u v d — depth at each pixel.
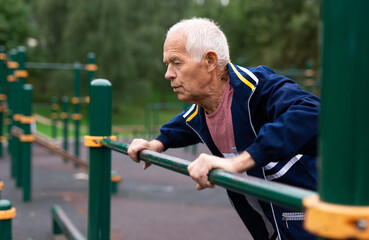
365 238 0.78
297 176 1.76
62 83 27.19
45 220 5.43
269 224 1.98
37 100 33.97
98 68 27.02
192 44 1.67
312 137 1.36
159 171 9.29
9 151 10.75
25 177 6.38
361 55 0.78
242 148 1.79
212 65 1.71
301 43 24.89
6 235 2.42
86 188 7.41
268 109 1.61
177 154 12.41
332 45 0.80
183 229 5.09
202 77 1.71
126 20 29.28
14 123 8.12
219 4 32.25
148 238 4.75
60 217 4.48
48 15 28.09
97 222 2.25
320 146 0.84
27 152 6.34
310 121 1.37
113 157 11.43
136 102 33.09
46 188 7.33
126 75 27.50
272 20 27.45
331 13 0.79
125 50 27.23
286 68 25.67
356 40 0.78
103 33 26.56
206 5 33.44
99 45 26.77
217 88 1.76
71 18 26.69
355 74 0.78
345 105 0.79
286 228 1.82
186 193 7.11
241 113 1.73
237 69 1.73
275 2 27.28
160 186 7.70
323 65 0.82
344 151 0.80
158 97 44.72
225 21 30.78
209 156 1.33
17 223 5.28
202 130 1.94
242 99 1.70
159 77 35.16
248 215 1.98
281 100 1.53
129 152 1.91
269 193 1.01
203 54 1.68
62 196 6.78
